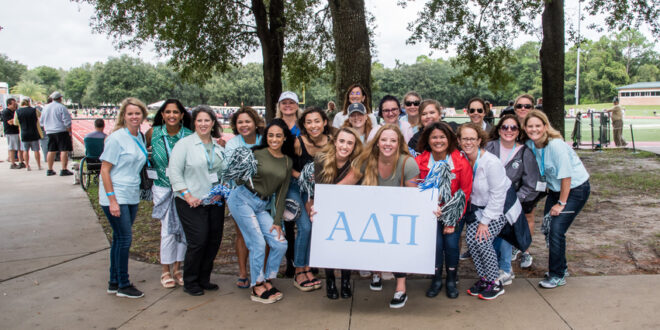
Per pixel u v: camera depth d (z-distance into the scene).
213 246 4.12
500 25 13.82
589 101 86.25
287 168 3.87
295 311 3.68
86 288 4.26
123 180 3.87
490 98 82.19
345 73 7.12
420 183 3.63
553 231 3.92
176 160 3.88
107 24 13.05
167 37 12.22
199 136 3.99
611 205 7.16
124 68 86.06
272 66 12.80
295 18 14.47
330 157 3.74
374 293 4.04
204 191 3.95
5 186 9.87
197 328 3.41
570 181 3.84
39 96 107.44
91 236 6.09
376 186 3.58
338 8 7.12
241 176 3.66
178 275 4.41
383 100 4.98
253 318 3.56
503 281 4.07
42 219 7.01
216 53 13.64
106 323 3.51
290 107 4.48
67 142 11.50
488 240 3.75
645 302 3.59
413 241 3.55
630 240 5.30
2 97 43.66
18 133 12.56
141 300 3.96
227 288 4.23
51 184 10.09
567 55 88.94
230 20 13.34
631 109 69.38
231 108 63.44
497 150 4.26
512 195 3.82
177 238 4.21
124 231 3.94
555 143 3.88
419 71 78.62
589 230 5.79
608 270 4.37
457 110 81.88
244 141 4.30
